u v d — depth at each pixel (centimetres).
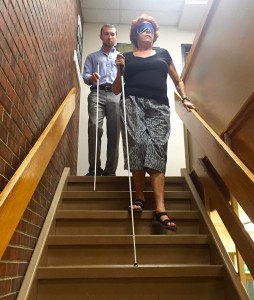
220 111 212
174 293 177
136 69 245
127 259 201
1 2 130
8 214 115
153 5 466
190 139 303
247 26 170
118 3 461
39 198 208
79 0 442
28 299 158
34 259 180
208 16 228
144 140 227
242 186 150
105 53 354
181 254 205
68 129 336
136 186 230
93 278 175
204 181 249
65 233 227
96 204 258
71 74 356
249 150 179
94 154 317
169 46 490
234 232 189
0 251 108
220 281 181
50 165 241
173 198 266
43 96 211
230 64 193
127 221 229
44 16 209
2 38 132
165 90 245
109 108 331
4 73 136
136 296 175
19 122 160
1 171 135
